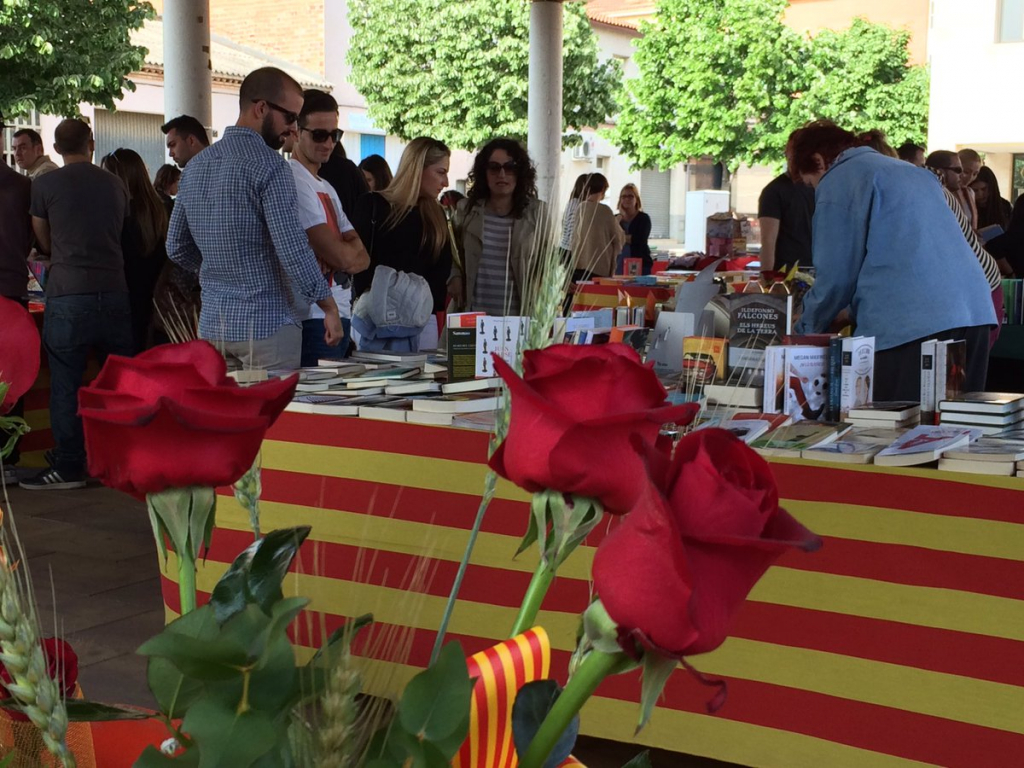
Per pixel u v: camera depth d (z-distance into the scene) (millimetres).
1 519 667
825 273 3414
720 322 3125
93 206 5254
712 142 21609
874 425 2838
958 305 3273
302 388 3215
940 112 18828
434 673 505
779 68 21391
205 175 3689
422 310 4371
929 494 2361
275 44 24172
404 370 3332
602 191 7094
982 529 2320
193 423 576
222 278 3705
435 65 20094
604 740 2982
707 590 474
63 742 452
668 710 2684
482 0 19891
